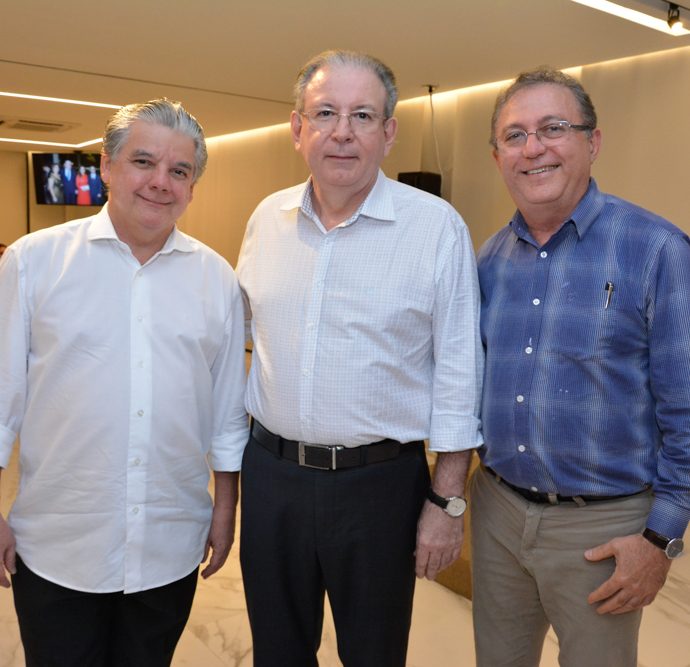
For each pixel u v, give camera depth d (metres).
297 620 1.85
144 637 1.79
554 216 1.63
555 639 2.77
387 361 1.68
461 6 4.00
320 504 1.72
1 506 3.80
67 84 6.57
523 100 1.62
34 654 1.72
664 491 1.52
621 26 4.30
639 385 1.56
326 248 1.73
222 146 10.38
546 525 1.65
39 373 1.64
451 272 1.67
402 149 7.30
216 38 4.82
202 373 1.76
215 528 1.93
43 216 13.83
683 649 2.72
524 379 1.63
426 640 2.78
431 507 1.74
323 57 1.68
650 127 5.05
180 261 1.74
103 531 1.65
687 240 1.53
